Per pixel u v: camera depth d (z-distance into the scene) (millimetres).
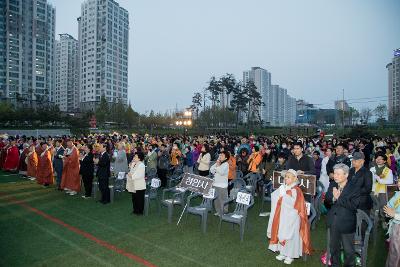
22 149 16859
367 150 14633
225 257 6148
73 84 154625
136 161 8992
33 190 12094
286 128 73938
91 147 11070
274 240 5879
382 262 6051
